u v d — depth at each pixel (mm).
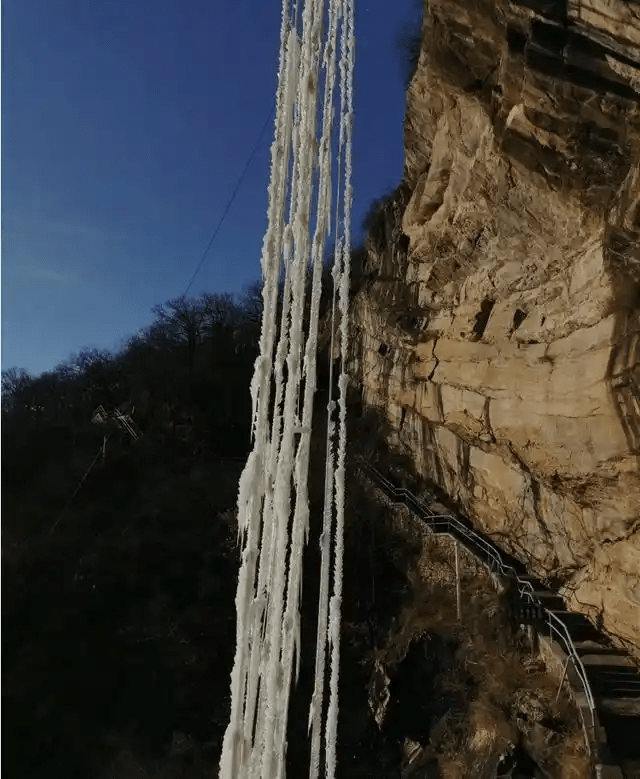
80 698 17625
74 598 20250
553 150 11062
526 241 13742
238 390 36438
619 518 12531
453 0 11312
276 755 2432
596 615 13156
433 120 16484
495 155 12695
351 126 3172
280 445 2771
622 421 11344
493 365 15969
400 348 21734
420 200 18156
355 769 14594
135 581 21297
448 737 13734
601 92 9633
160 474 27672
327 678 16438
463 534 18047
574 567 14547
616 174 10438
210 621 20266
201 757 16062
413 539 19500
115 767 15969
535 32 9969
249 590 2541
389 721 15375
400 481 21750
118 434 30875
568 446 13086
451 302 18453
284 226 2928
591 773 9883
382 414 23406
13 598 19562
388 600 18984
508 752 11859
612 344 11273
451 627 16141
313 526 20438
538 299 14000
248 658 2512
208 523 24422
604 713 10695
